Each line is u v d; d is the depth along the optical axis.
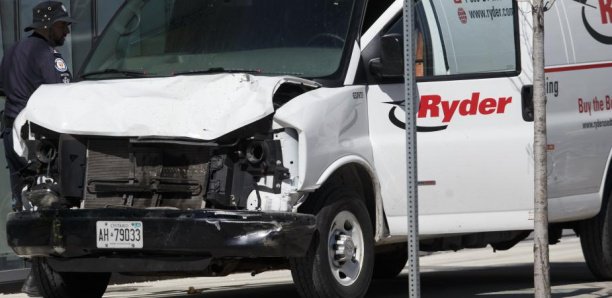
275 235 22.19
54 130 23.44
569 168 28.05
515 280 33.28
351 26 25.23
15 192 26.22
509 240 29.48
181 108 22.86
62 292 25.95
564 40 28.45
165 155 23.02
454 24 26.27
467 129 25.84
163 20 26.92
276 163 22.58
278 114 22.64
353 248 24.38
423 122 25.45
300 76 24.67
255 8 26.17
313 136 23.02
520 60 26.47
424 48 25.81
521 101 26.31
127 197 23.33
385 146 25.05
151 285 34.56
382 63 24.52
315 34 25.31
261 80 23.05
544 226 23.38
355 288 24.44
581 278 32.97
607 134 29.20
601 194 29.09
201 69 25.59
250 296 30.25
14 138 24.72
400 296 29.03
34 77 27.16
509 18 26.61
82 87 24.20
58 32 27.97
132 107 23.20
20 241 24.12
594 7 29.50
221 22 26.22
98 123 23.17
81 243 23.31
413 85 18.69
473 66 26.27
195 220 22.36
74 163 23.67
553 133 27.59
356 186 25.28
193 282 35.34
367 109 24.91
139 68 26.22
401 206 25.34
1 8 34.31
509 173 26.16
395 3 25.94
